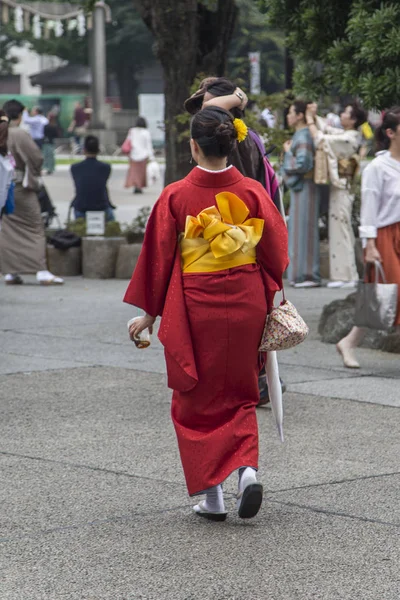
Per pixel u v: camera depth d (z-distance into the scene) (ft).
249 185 24.48
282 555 22.90
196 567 22.21
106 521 25.07
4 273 66.74
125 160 223.30
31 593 20.90
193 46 69.41
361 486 27.71
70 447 31.37
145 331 25.13
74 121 252.21
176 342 24.06
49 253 73.51
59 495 26.99
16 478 28.40
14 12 194.08
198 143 24.04
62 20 191.83
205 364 24.26
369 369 42.80
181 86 69.97
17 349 46.70
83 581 21.49
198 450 24.48
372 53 44.60
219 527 24.68
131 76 337.93
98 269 71.87
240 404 24.72
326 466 29.48
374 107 46.09
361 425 33.96
